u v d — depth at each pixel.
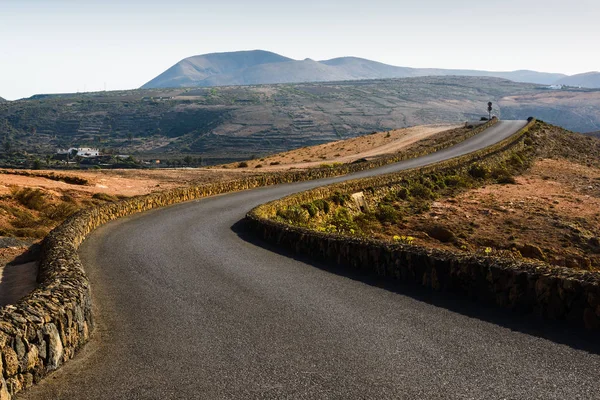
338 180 51.03
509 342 10.89
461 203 45.88
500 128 94.94
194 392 8.85
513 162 66.25
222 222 30.08
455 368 9.63
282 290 15.58
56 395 8.74
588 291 11.48
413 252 16.23
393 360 10.05
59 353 9.86
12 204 35.03
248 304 14.09
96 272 17.91
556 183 56.00
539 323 11.98
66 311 10.24
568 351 10.29
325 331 11.82
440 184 52.03
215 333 11.74
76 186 46.28
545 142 83.19
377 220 40.53
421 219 40.44
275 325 12.28
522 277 12.91
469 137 84.31
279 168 70.19
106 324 12.47
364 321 12.53
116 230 27.06
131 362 10.14
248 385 9.07
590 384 8.85
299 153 97.12
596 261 31.78
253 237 25.50
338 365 9.86
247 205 36.94
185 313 13.28
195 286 16.06
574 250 33.28
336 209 38.97
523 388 8.77
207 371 9.67
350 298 14.63
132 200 33.88
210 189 43.28
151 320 12.73
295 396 8.62
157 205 36.84
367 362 9.98
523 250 32.53
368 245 18.09
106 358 10.36
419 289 15.42
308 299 14.57
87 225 25.89
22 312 9.36
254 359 10.20
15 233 27.91
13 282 17.16
